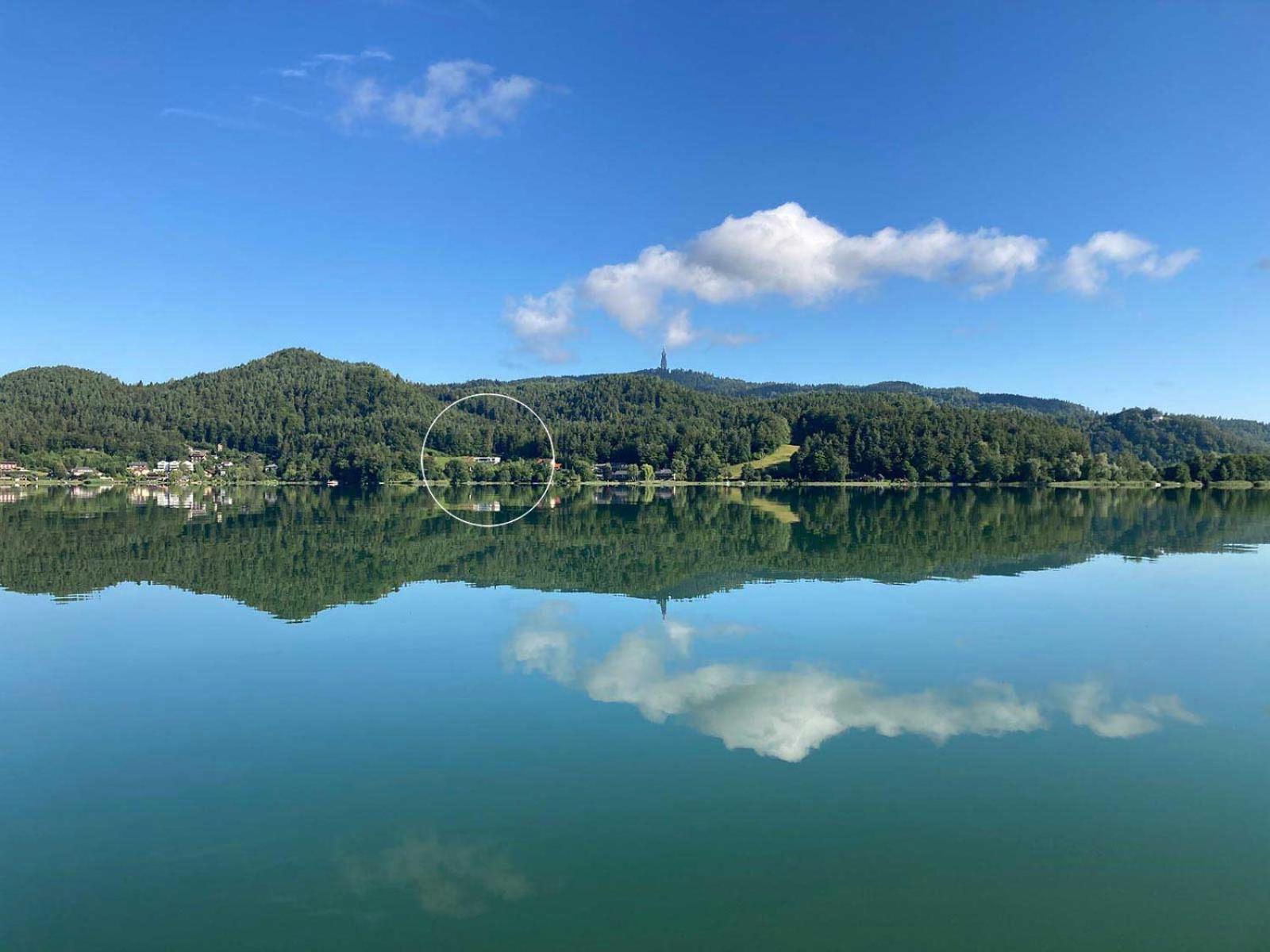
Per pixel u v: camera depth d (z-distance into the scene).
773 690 22.00
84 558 48.62
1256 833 14.44
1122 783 16.39
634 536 63.16
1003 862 13.44
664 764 17.14
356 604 33.84
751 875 13.01
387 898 12.42
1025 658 25.28
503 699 21.27
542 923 11.77
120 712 20.56
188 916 12.05
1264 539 58.22
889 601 34.34
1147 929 11.74
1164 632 28.59
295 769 17.05
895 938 11.49
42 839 14.30
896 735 18.84
